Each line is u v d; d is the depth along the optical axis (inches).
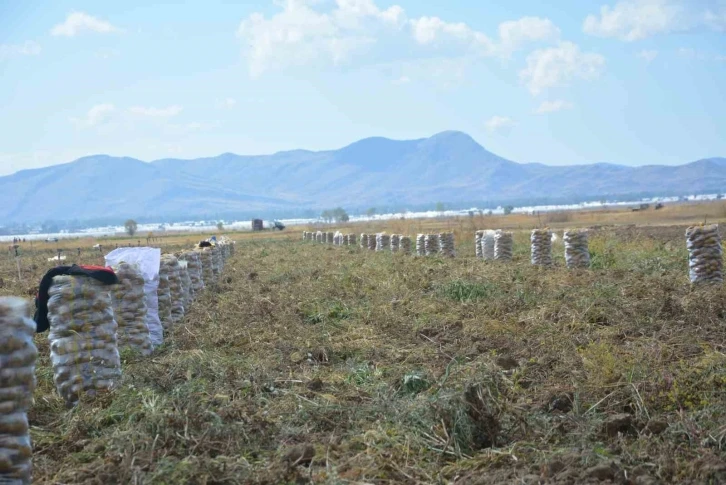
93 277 379.6
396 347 480.1
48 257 1969.7
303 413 338.3
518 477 260.8
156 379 385.4
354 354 471.8
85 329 376.8
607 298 587.8
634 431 307.0
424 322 550.9
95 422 330.0
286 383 401.1
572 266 879.1
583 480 252.7
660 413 324.2
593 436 302.4
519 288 672.4
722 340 451.8
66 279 377.4
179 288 629.3
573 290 642.2
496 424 303.7
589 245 1043.9
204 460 272.5
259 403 361.1
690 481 250.8
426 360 439.8
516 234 1758.1
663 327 483.5
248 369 419.5
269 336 539.8
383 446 293.6
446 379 363.9
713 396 335.0
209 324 604.4
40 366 452.8
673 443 285.1
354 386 386.9
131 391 362.3
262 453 296.0
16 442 247.6
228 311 668.7
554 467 264.1
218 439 302.8
